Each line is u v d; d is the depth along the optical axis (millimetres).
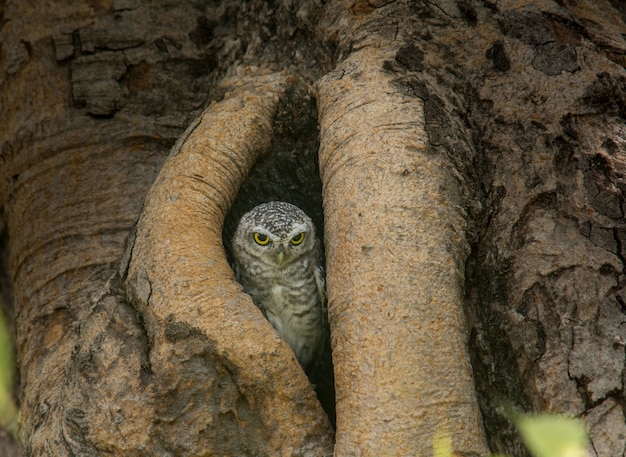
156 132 9641
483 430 6750
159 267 7598
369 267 7113
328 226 7660
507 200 7578
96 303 7762
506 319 7188
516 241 7395
